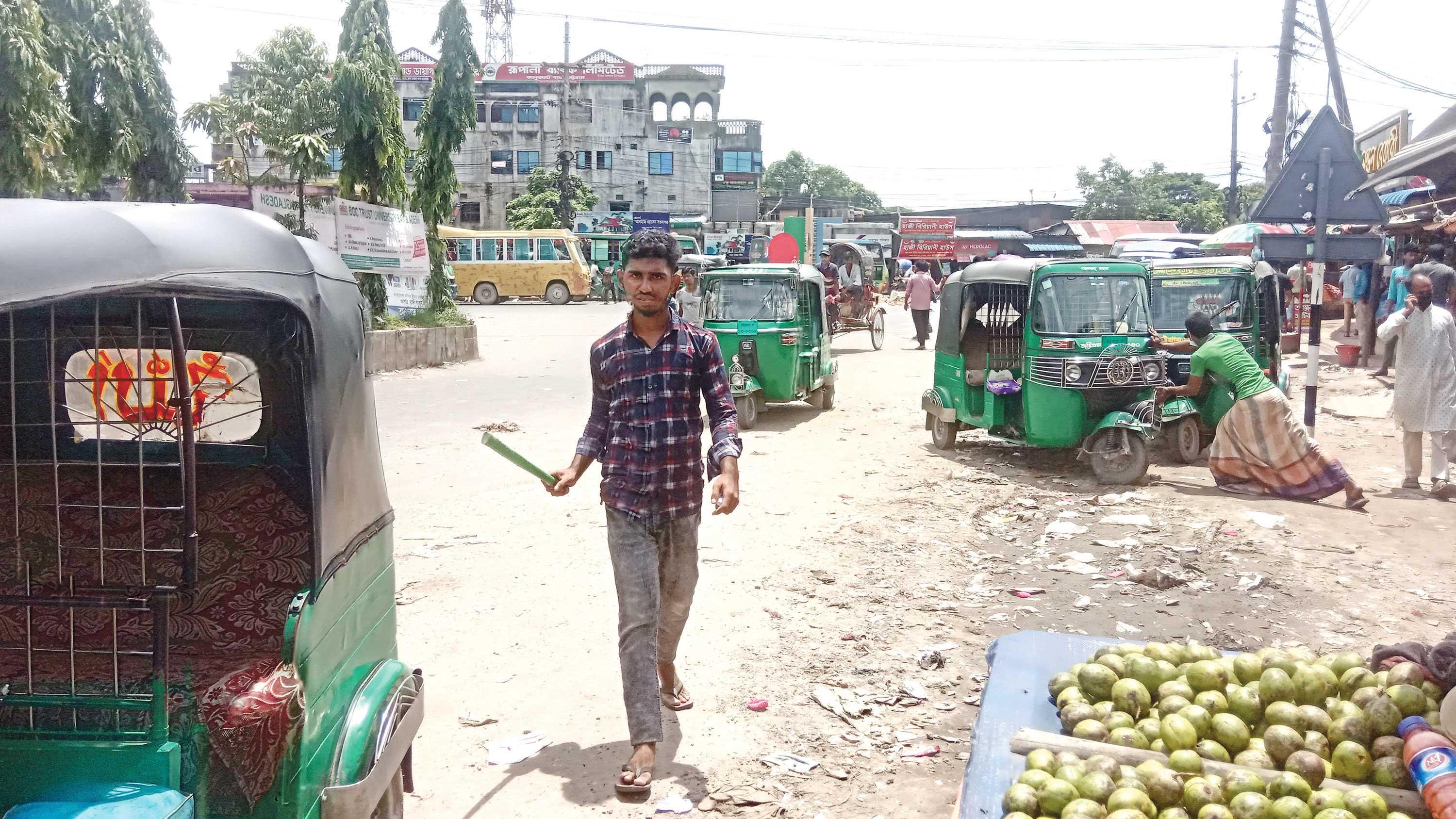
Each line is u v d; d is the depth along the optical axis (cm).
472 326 1966
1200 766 296
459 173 5962
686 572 412
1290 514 816
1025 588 636
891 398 1529
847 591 629
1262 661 339
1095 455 926
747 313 1271
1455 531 771
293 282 277
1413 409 881
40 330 323
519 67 5953
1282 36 2197
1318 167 971
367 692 309
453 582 634
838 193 10788
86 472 338
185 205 267
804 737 438
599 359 399
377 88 1738
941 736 441
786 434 1223
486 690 480
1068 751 312
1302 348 2034
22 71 983
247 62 1970
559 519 784
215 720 250
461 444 1080
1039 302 955
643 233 391
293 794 259
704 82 6125
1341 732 302
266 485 333
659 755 418
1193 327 916
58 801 238
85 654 297
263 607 316
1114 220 6531
